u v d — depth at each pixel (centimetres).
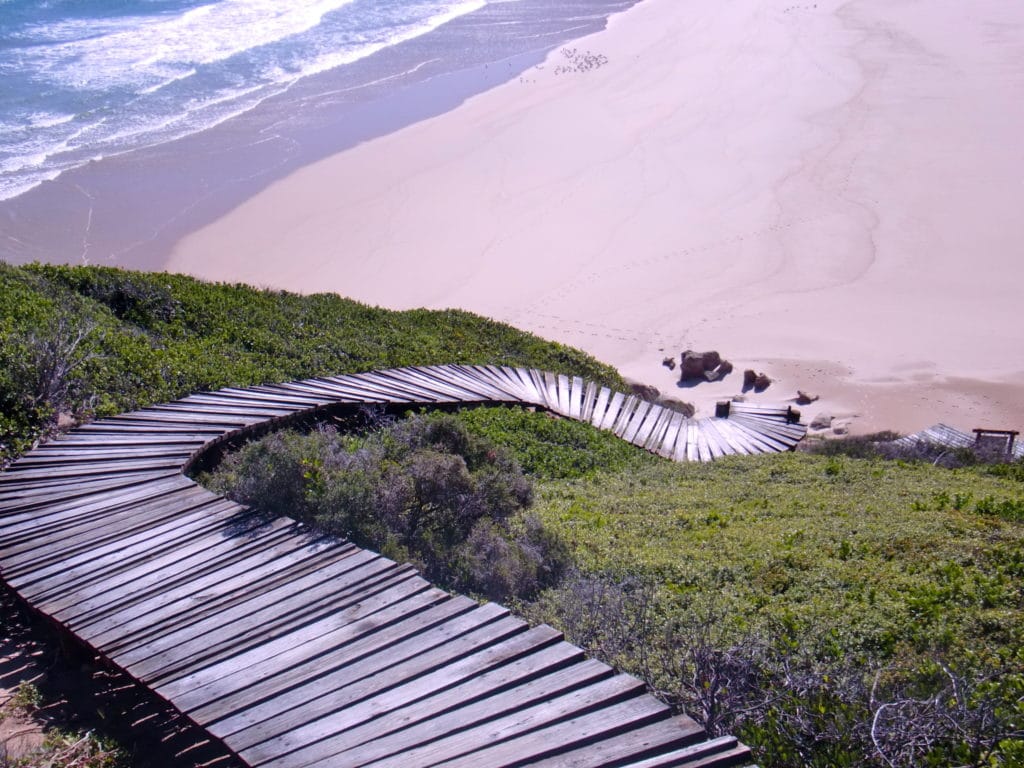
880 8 6962
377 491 1039
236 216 3812
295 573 877
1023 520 1252
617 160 4509
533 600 973
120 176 4103
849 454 2012
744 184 4244
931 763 666
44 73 5472
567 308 3319
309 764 619
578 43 6550
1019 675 781
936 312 3281
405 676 700
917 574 1034
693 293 3425
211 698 701
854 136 4703
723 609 940
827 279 3512
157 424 1329
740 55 6041
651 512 1333
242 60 6012
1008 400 2780
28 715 782
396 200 4059
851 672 781
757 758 666
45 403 1320
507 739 623
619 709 646
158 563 915
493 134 4819
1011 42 6019
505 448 1532
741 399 2786
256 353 1820
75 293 1859
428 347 2145
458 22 7281
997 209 3941
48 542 967
